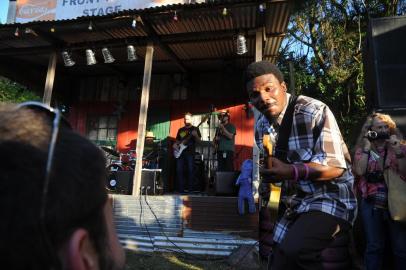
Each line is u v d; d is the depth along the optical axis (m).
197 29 6.24
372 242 3.37
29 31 6.25
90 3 6.86
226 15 5.61
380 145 3.38
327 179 1.66
